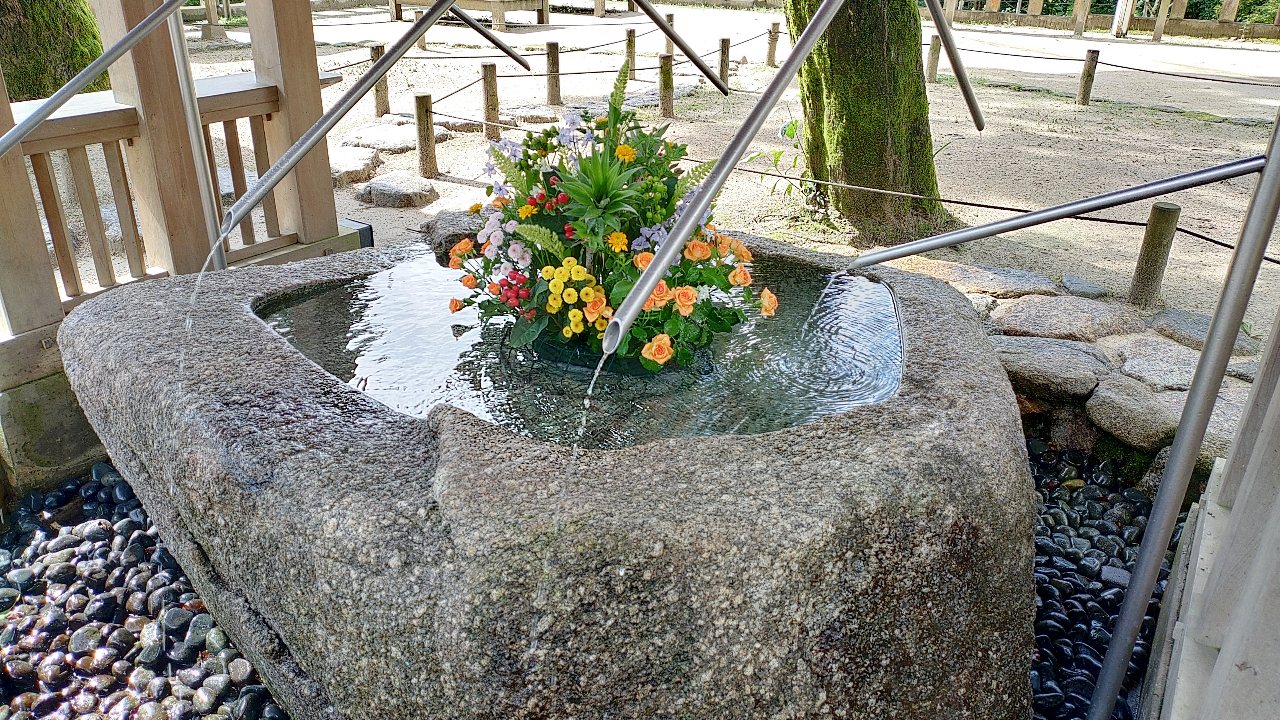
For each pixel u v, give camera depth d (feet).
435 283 9.24
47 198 9.36
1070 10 60.23
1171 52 43.75
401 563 4.99
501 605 4.70
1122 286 15.05
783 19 50.65
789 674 5.13
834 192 17.75
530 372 7.43
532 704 4.70
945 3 52.19
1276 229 18.56
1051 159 23.40
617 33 44.47
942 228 17.89
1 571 8.62
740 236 10.63
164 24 9.80
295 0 11.19
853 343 8.09
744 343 8.09
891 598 5.41
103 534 8.96
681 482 5.32
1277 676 3.88
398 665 5.02
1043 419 11.01
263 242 11.66
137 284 8.47
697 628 4.90
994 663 6.01
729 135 24.97
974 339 7.89
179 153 10.29
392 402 6.88
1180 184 5.35
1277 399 5.20
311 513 5.32
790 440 5.89
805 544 5.06
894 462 5.63
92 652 7.59
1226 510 7.23
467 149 23.66
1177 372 10.98
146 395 6.64
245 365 6.87
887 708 5.50
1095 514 9.75
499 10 44.34
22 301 9.14
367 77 6.17
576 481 5.26
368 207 18.84
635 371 7.45
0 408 9.12
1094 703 6.64
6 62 16.96
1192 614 5.97
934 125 26.96
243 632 6.51
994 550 5.84
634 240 7.22
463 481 5.20
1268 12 54.13
